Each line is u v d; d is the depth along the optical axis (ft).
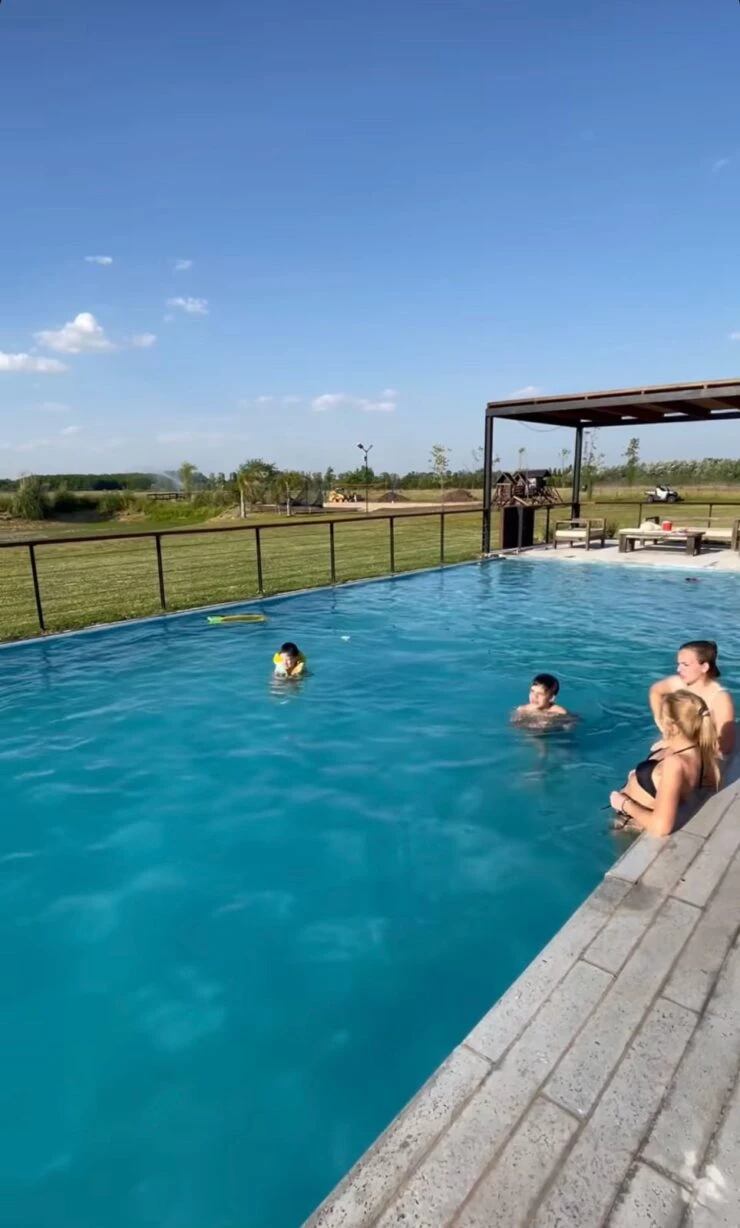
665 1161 5.19
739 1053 6.20
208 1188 6.50
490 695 20.03
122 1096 7.49
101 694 20.66
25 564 54.70
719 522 75.25
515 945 9.75
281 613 31.17
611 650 24.56
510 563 46.44
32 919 10.57
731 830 10.43
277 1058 7.97
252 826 13.15
